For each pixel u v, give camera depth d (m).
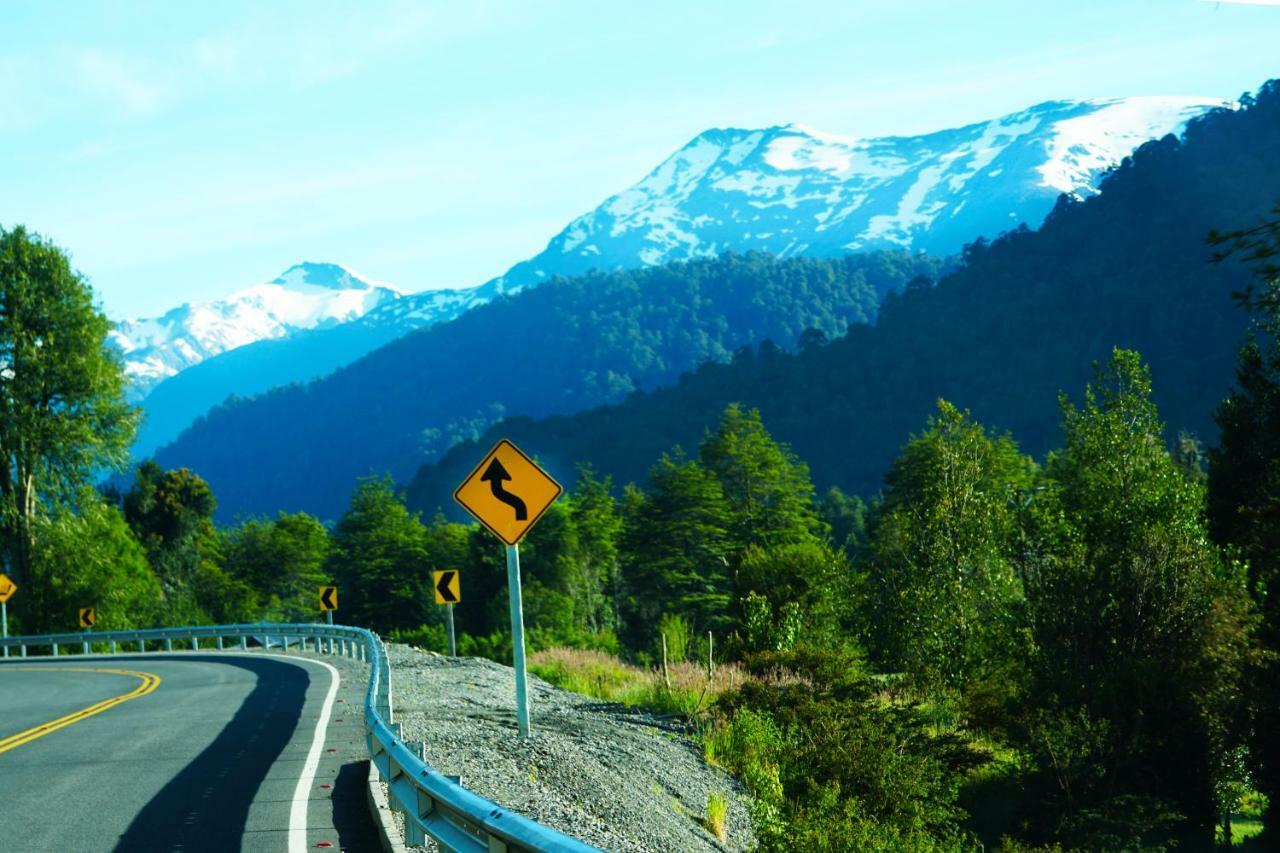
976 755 25.80
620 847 10.95
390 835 8.98
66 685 28.97
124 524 65.75
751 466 99.00
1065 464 39.91
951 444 46.56
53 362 52.81
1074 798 26.20
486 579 92.62
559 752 15.05
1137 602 29.73
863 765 20.66
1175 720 26.58
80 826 10.01
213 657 40.31
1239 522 35.00
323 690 23.62
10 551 54.44
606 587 96.44
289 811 10.40
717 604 85.44
